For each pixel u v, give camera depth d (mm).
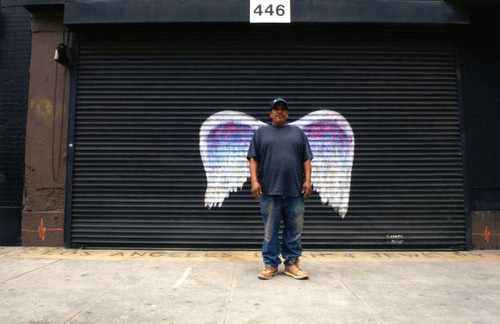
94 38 5051
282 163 3371
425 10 4828
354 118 4945
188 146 4906
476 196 4914
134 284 3258
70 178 4859
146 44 5035
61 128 5000
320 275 3566
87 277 3482
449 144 4926
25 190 4965
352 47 5043
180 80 4996
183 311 2598
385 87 4996
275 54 5031
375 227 4797
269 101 4969
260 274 3426
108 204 4824
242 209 4824
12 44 5164
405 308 2670
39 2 4934
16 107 5070
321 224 4809
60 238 4898
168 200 4828
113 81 4988
